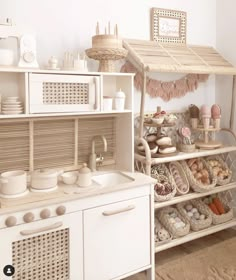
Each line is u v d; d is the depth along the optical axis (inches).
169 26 95.8
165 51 88.5
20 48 64.7
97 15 83.0
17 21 72.1
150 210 73.0
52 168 77.8
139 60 78.9
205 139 96.3
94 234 65.1
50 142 76.9
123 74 75.4
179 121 100.7
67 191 64.5
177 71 81.7
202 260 87.5
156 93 95.0
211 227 93.5
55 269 61.7
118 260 68.8
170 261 87.6
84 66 71.6
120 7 86.9
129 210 69.1
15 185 61.9
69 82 67.4
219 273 80.7
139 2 90.4
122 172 79.4
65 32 78.5
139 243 71.7
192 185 89.6
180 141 95.8
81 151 82.0
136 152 86.5
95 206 64.8
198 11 102.8
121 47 75.1
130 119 79.4
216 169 97.0
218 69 90.8
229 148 96.0
